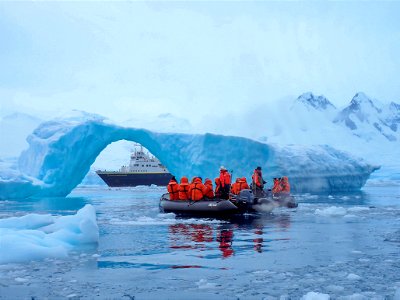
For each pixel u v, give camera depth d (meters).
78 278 6.27
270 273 6.50
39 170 29.81
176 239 9.79
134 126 33.47
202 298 5.35
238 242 9.35
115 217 15.47
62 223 9.42
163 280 6.15
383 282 6.00
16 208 20.22
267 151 30.58
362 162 37.00
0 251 7.40
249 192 15.79
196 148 30.75
